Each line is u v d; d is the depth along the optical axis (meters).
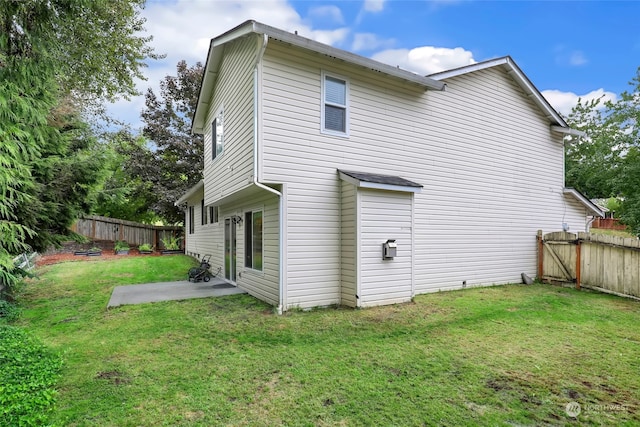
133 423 2.72
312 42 6.03
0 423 2.58
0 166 4.75
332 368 3.76
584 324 5.54
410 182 7.01
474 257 8.95
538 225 10.38
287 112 6.29
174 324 5.36
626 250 7.82
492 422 2.74
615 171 14.61
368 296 6.51
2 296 6.88
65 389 3.26
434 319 5.74
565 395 3.19
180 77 20.34
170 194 18.64
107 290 8.09
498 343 4.59
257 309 6.32
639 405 3.02
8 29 4.49
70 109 8.39
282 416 2.82
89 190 8.36
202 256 13.45
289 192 6.29
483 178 9.19
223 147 8.42
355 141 7.07
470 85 8.96
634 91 14.39
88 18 9.21
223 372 3.65
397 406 2.97
